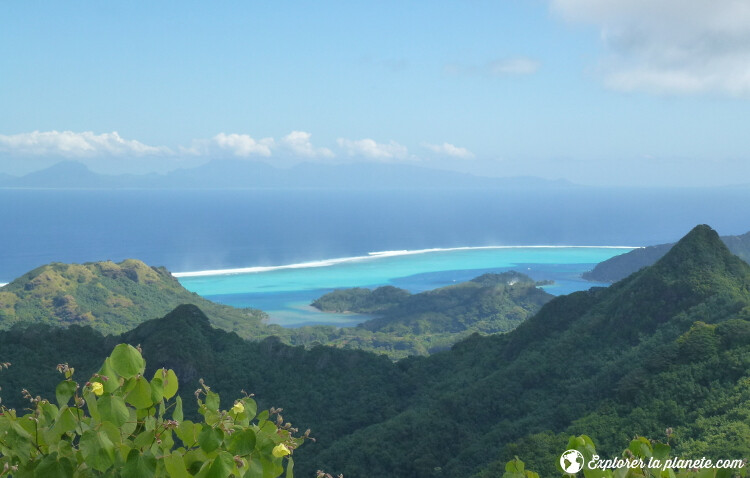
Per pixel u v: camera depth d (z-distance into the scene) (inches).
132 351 126.0
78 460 122.1
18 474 119.4
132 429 128.0
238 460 122.7
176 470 118.1
